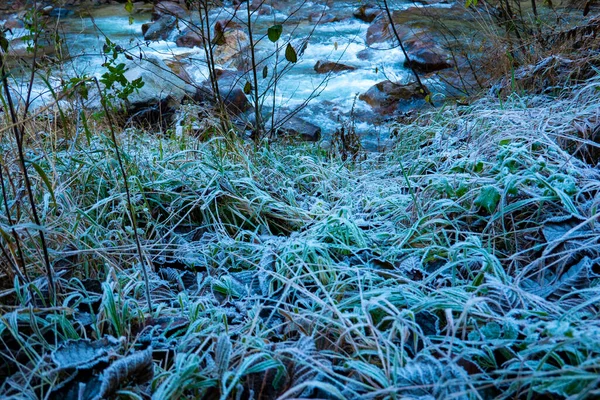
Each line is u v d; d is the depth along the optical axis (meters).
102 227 2.72
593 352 1.83
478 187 2.92
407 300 2.18
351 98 7.21
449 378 1.82
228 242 2.76
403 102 6.79
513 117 3.59
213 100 5.29
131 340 2.14
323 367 1.82
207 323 2.23
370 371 1.80
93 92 5.45
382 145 5.43
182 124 4.87
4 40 2.31
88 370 1.88
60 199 2.79
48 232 2.46
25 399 1.81
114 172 2.98
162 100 5.78
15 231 2.18
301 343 1.99
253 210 3.07
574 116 3.29
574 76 4.46
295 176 3.76
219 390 1.88
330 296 2.32
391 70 8.00
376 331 1.93
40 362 1.85
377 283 2.44
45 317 2.17
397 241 2.76
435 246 2.52
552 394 1.76
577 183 2.82
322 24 10.30
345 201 3.33
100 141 3.71
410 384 1.79
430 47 7.88
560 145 3.27
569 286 2.21
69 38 9.13
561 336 1.81
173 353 2.09
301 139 5.41
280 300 2.20
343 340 2.09
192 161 3.36
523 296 2.18
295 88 7.56
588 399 1.65
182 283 2.54
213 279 2.52
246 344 1.97
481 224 2.79
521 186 2.79
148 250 2.75
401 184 3.52
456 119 4.20
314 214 3.05
